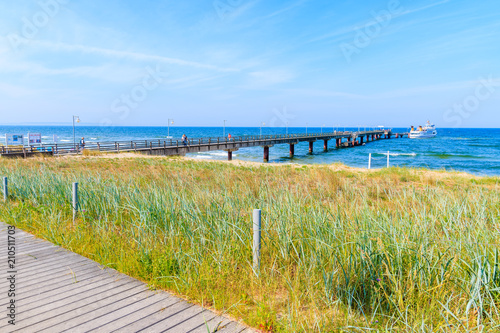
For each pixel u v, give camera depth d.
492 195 7.91
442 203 6.25
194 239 4.83
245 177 12.71
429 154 48.38
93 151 27.28
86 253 4.74
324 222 4.59
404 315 2.88
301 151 62.38
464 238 3.82
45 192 8.32
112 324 2.86
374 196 9.27
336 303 3.04
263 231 4.73
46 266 4.29
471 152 53.81
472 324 2.74
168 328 2.79
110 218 6.57
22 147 25.66
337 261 3.55
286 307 3.16
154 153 30.69
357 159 42.53
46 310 3.10
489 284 3.05
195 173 14.84
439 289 3.07
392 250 3.64
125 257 4.42
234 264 4.15
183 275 3.72
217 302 3.20
